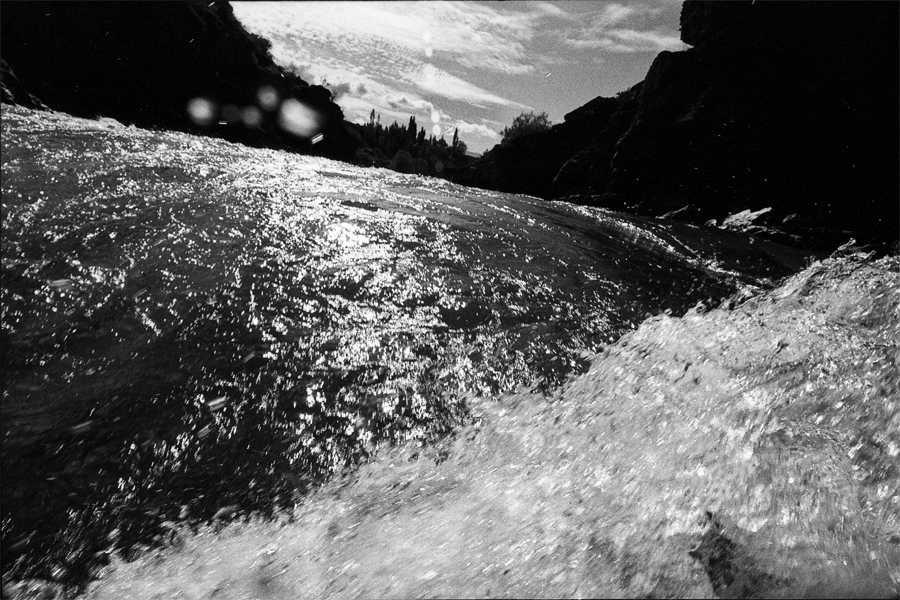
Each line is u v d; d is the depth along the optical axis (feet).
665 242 17.78
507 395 7.96
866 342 6.43
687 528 3.89
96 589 5.65
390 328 9.27
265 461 6.95
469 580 4.07
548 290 11.21
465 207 16.40
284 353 8.52
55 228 10.95
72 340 8.52
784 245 23.67
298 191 14.85
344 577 4.87
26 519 6.32
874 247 12.67
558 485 5.25
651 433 5.73
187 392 7.79
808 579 3.33
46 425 7.28
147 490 6.65
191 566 5.71
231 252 10.78
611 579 3.56
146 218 11.73
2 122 16.84
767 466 4.42
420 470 6.59
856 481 4.16
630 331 10.09
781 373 6.11
